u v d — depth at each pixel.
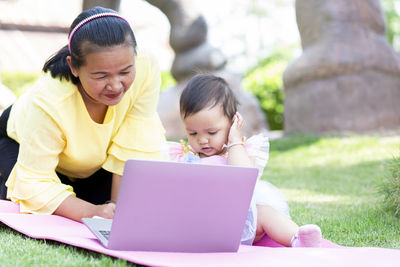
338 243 2.85
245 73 20.67
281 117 14.87
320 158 7.50
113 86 2.56
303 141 8.45
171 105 10.33
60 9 21.30
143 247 2.14
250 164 2.77
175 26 10.45
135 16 24.00
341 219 3.47
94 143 3.06
